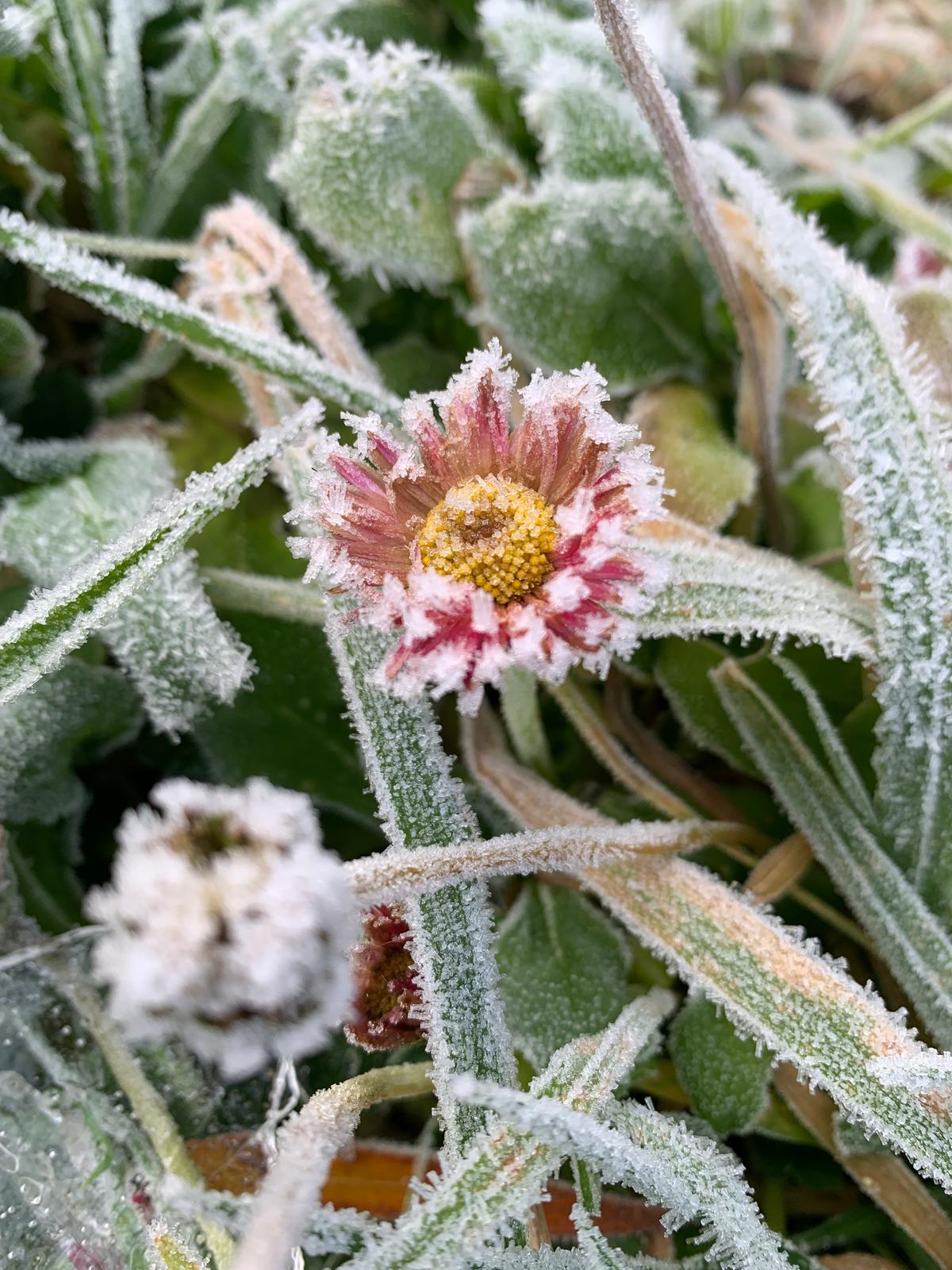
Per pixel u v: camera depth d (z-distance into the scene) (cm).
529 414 10
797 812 12
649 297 14
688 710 13
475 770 13
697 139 14
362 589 10
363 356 14
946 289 13
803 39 19
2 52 14
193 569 12
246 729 13
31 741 12
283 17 14
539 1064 12
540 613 10
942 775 11
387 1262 10
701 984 11
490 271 13
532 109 14
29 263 12
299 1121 10
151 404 15
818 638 11
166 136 15
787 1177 12
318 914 9
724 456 13
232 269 13
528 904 12
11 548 12
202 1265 10
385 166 13
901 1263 12
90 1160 12
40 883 13
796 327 12
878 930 12
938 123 18
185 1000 8
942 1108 10
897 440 11
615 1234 12
